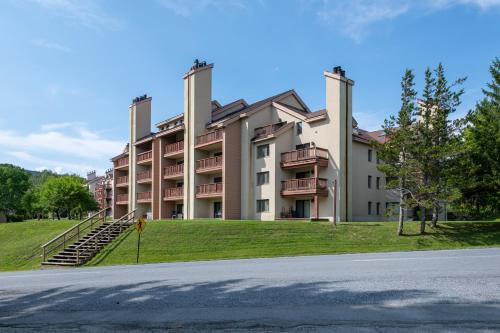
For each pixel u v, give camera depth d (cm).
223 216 3662
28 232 3494
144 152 4988
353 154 3662
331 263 1348
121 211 5700
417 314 616
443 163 2625
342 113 3341
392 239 2478
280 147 3594
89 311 735
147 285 1011
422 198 2592
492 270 1054
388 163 2739
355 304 689
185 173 4150
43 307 794
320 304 700
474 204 2778
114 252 2386
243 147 3812
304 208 3566
